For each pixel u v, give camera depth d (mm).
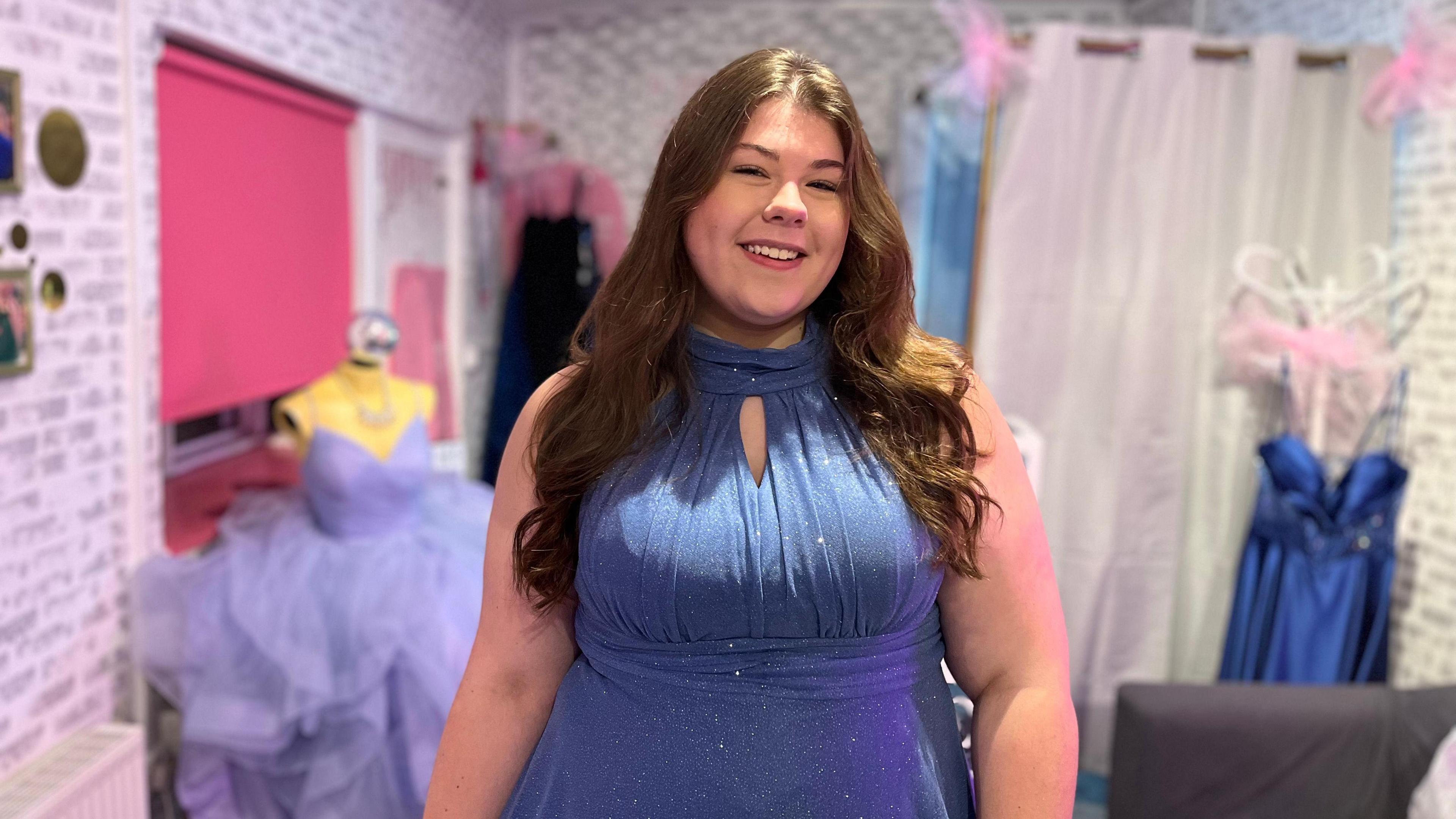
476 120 4645
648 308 1027
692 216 1010
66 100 2080
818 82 995
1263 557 2967
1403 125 3039
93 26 2162
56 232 2061
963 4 3094
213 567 2369
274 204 3051
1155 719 2211
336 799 2180
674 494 990
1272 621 2934
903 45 5000
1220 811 2203
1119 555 3184
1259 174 3045
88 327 2172
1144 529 3178
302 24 3035
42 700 2049
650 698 994
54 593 2082
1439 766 2020
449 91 4352
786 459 1007
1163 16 4625
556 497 1031
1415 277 2965
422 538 2639
